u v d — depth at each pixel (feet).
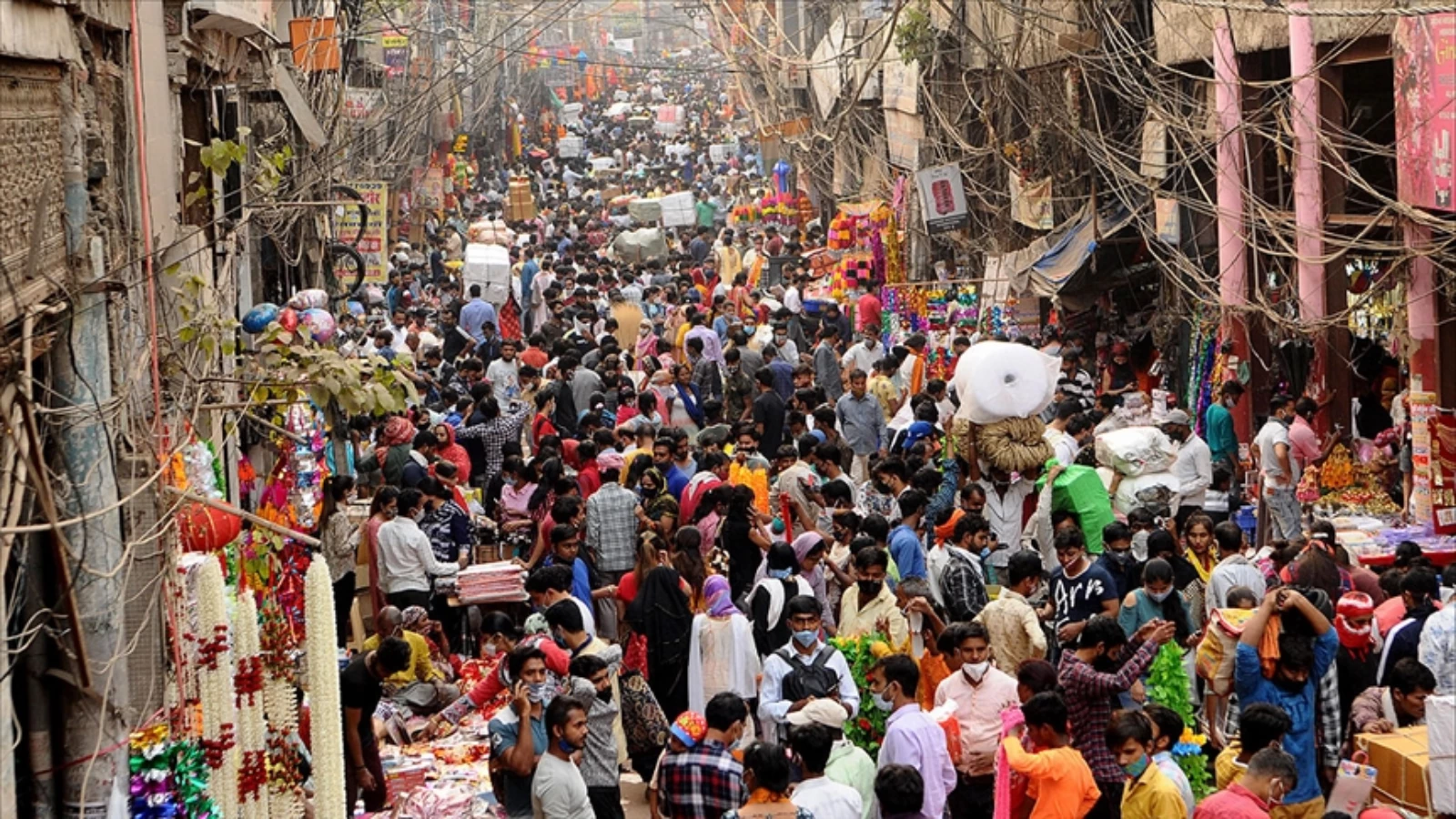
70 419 27.55
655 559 45.11
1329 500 61.82
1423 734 36.01
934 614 41.91
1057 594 43.91
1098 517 52.31
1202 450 58.03
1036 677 35.24
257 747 31.14
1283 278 73.51
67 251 27.99
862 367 85.81
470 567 54.08
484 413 69.26
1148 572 42.32
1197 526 47.03
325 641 31.22
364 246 102.53
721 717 34.06
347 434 68.80
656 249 149.48
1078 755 32.76
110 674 26.50
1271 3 66.08
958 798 37.45
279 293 70.49
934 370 88.74
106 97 32.27
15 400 22.65
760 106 188.14
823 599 47.21
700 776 33.65
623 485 60.85
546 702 35.70
